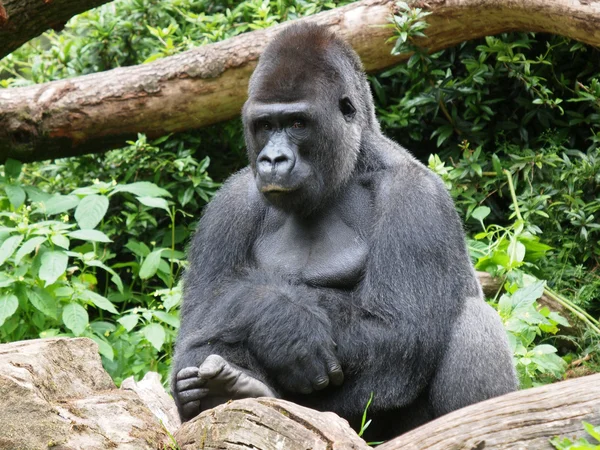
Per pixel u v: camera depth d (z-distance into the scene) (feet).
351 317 39.58
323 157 41.14
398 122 69.87
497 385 40.65
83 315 53.31
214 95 67.00
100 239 56.29
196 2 76.74
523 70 68.44
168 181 69.82
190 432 33.12
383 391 39.01
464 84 68.95
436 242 40.75
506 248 59.93
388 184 42.39
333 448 29.81
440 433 31.09
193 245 44.55
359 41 65.98
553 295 60.80
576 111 70.49
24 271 54.24
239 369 37.35
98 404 33.01
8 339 56.03
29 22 63.62
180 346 40.86
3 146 67.72
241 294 39.58
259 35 67.00
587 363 59.36
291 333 37.88
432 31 65.26
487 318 41.45
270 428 30.96
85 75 68.64
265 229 43.75
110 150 70.13
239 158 72.08
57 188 71.77
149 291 67.36
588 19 58.49
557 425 30.27
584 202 66.23
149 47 75.20
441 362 40.45
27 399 31.19
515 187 66.74
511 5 61.72
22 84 77.30
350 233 42.57
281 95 40.52
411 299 39.78
